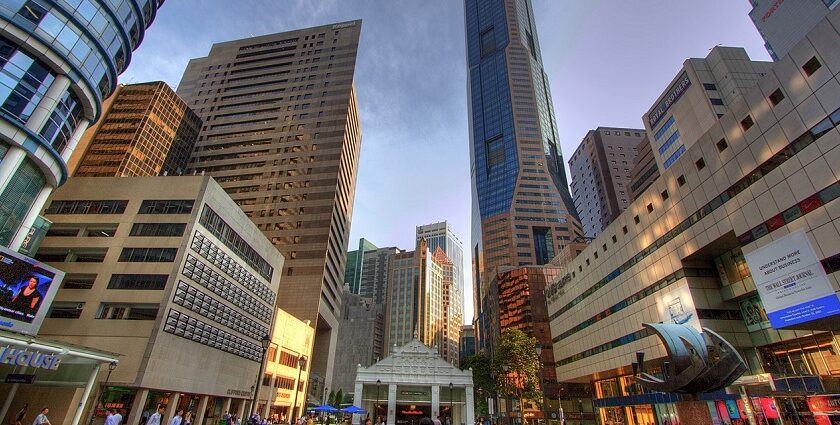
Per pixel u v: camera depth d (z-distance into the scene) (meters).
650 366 47.59
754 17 86.81
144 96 101.94
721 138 36.41
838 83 27.00
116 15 36.66
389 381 63.41
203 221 47.47
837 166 26.62
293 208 95.81
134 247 44.38
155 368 38.72
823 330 30.00
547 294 80.88
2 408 31.53
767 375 28.06
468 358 86.75
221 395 50.06
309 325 81.25
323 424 55.03
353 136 118.38
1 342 23.42
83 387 31.52
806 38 29.34
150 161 96.50
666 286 42.53
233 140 109.94
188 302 44.09
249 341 57.50
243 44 130.75
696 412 17.17
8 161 29.41
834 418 23.20
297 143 105.88
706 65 64.19
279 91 117.25
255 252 60.66
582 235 160.62
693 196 39.47
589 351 60.19
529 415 80.56
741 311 37.84
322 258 88.56
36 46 30.80
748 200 33.16
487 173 177.00
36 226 37.53
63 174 34.66
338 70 118.19
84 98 35.12
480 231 167.38
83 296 41.62
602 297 56.94
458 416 63.38
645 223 47.09
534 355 60.78
